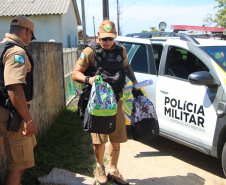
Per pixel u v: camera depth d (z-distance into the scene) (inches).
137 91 118.3
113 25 98.2
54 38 709.3
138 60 161.9
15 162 85.4
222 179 123.5
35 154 134.9
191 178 124.3
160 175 126.8
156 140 171.8
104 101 93.7
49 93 183.8
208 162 141.1
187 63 153.3
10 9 707.4
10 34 80.6
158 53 159.6
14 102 75.0
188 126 129.6
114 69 101.1
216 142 116.5
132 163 138.9
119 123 107.5
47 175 114.3
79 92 107.2
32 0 741.3
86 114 97.0
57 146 151.6
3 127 81.1
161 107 144.4
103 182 109.9
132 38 171.2
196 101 125.1
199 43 142.4
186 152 153.8
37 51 159.8
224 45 142.7
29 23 83.9
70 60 303.6
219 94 116.1
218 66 123.0
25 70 76.9
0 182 101.2
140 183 118.8
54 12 681.0
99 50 99.3
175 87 137.5
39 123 159.3
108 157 142.9
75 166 127.6
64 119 200.5
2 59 75.2
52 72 194.5
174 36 166.7
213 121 117.0
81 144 157.5
